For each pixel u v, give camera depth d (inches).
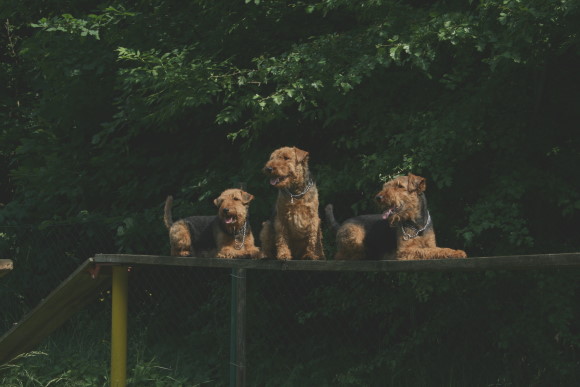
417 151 289.4
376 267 222.7
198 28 367.2
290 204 237.5
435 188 312.7
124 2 387.9
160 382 335.3
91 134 422.3
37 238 412.5
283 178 233.6
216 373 359.3
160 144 409.4
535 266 199.2
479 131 289.7
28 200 432.5
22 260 414.9
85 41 382.0
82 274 299.6
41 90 487.2
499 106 301.1
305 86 296.7
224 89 333.7
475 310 316.5
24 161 440.1
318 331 364.5
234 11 354.9
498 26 269.6
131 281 405.1
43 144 428.8
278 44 351.6
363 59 277.6
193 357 367.6
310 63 297.1
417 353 318.7
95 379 340.8
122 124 391.2
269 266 244.5
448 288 300.0
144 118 339.3
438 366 317.1
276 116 309.1
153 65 336.2
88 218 392.5
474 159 311.6
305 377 332.8
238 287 269.7
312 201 240.2
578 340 287.1
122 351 308.3
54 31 360.8
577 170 294.5
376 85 311.3
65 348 381.1
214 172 357.4
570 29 260.8
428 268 213.5
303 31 351.6
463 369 311.7
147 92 370.0
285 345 367.6
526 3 247.6
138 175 406.9
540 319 292.2
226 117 304.0
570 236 324.8
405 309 334.0
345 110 309.7
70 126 420.5
